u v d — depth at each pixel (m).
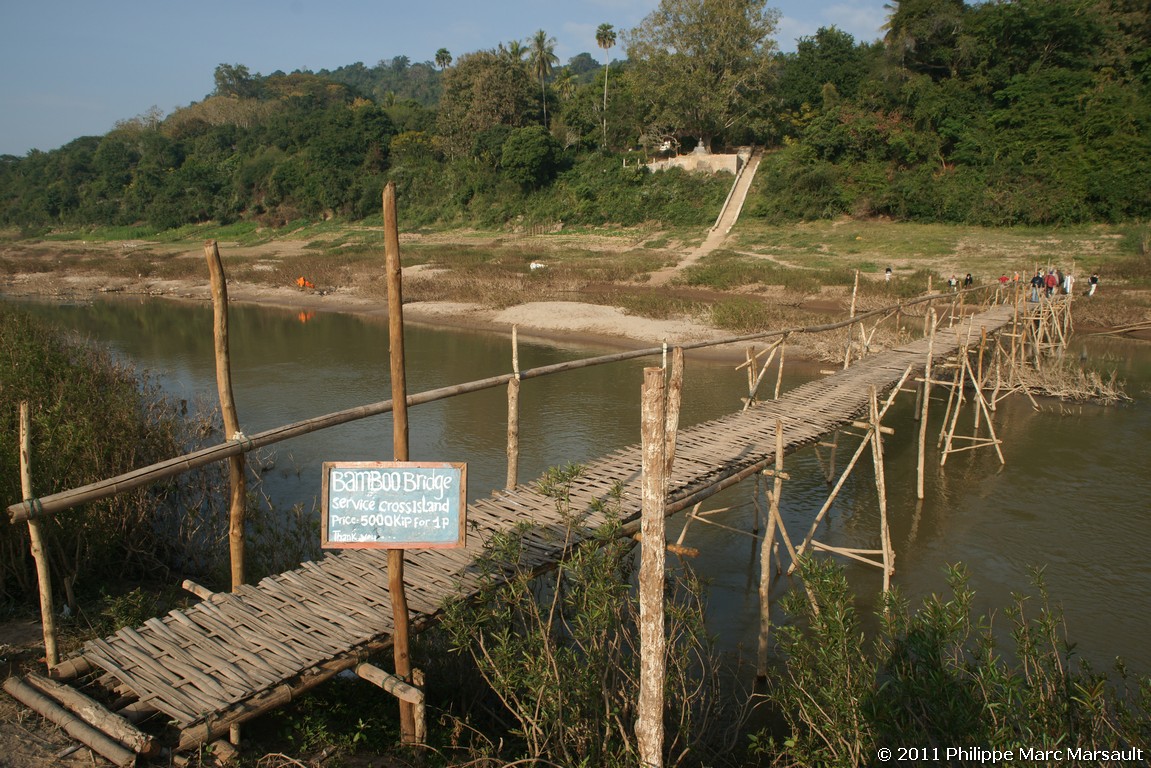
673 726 6.04
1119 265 32.97
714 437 9.66
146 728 5.17
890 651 5.34
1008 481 13.87
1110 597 9.82
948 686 4.73
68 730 4.95
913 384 21.30
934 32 47.56
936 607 5.23
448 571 6.41
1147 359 23.33
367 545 4.86
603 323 27.92
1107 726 4.88
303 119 76.12
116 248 64.62
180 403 17.08
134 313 34.69
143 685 5.02
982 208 42.28
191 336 28.55
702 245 45.94
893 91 48.06
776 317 26.72
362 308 33.97
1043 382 19.88
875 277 34.56
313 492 12.71
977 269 34.75
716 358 23.39
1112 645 8.77
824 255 40.03
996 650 8.44
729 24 53.47
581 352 24.83
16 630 6.54
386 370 22.50
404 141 70.69
